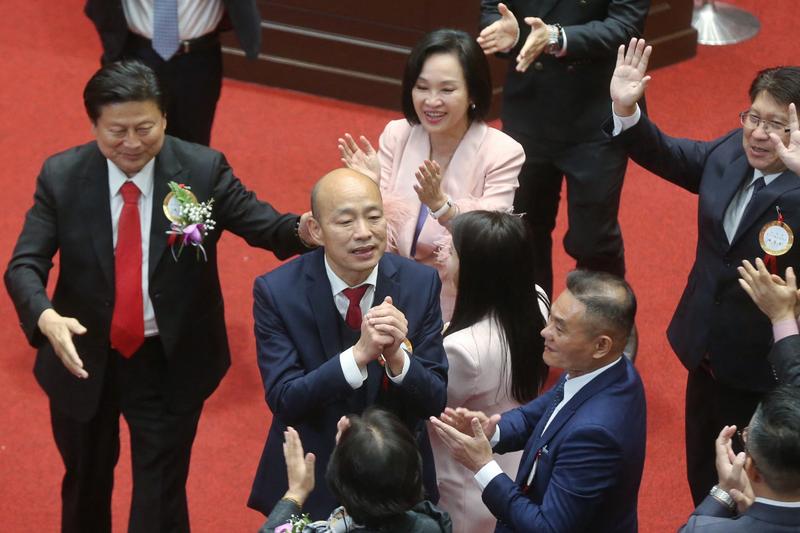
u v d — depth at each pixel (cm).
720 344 1405
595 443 1099
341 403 1209
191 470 1742
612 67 1791
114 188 1366
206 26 1995
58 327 1278
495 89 2516
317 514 1234
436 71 1494
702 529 1027
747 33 2856
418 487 1009
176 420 1454
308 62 2619
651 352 1966
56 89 2639
